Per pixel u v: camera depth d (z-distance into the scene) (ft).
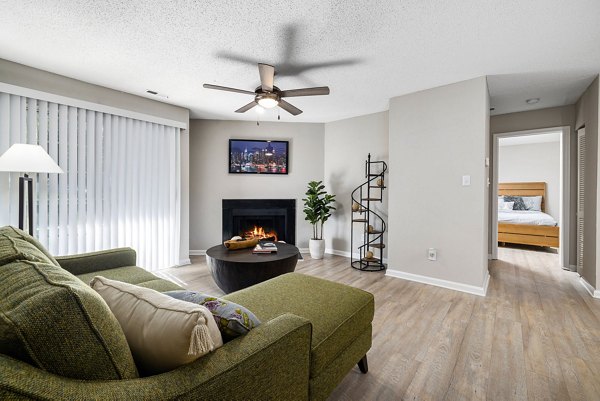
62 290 2.20
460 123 10.52
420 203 11.50
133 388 2.24
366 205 15.37
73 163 10.29
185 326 2.57
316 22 6.88
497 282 11.60
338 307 5.22
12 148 7.24
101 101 11.04
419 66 9.30
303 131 17.04
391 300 9.60
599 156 9.80
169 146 13.41
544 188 22.13
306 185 17.10
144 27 7.16
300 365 3.66
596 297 9.83
